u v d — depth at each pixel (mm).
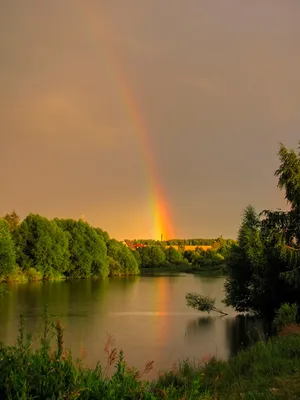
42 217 78125
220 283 74375
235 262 36906
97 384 5121
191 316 34750
